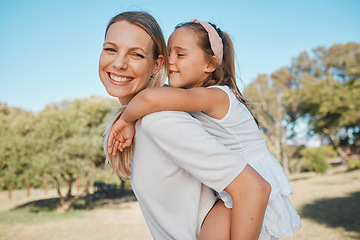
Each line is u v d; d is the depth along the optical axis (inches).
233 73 61.4
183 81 54.1
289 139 1309.1
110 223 520.1
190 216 41.6
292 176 1149.7
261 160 50.9
